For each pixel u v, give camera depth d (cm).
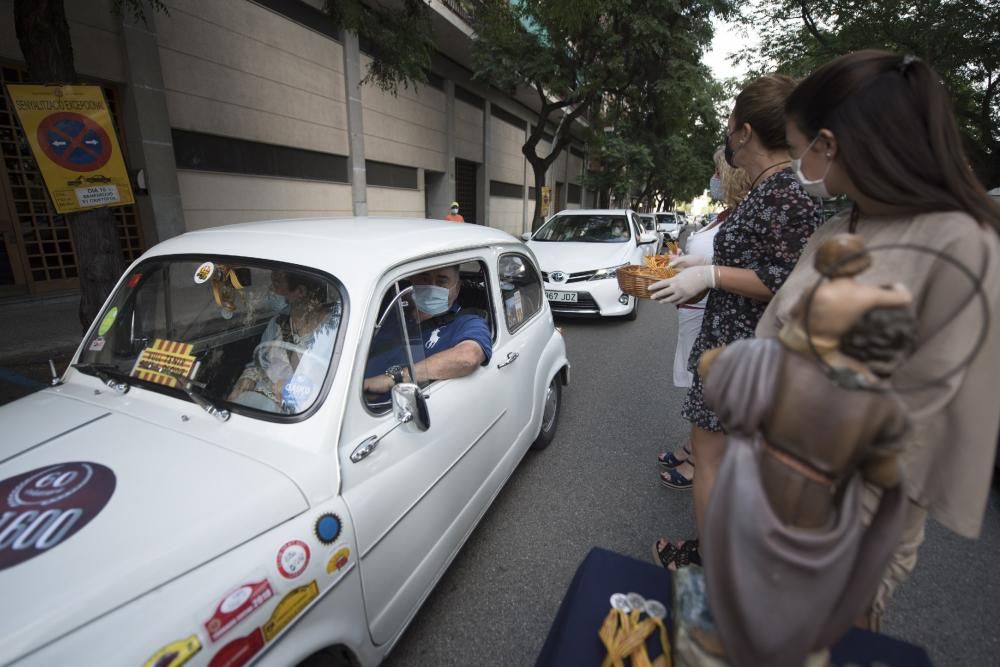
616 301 684
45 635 94
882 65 98
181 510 121
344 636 142
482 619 213
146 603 104
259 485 132
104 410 164
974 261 87
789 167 183
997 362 90
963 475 99
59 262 702
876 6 1049
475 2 753
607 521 279
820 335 72
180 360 174
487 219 1841
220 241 196
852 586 84
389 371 179
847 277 74
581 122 2247
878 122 96
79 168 345
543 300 342
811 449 75
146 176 711
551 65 1012
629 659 106
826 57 1166
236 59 830
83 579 103
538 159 1267
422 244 207
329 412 151
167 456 140
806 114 108
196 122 778
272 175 936
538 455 351
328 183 1077
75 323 593
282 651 123
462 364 214
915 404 96
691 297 186
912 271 95
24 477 130
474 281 260
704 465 201
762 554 76
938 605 225
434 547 191
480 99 1714
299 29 950
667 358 573
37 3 318
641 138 1698
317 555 133
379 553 157
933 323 92
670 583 125
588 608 121
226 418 154
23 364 466
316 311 166
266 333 171
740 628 80
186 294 186
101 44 648
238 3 823
